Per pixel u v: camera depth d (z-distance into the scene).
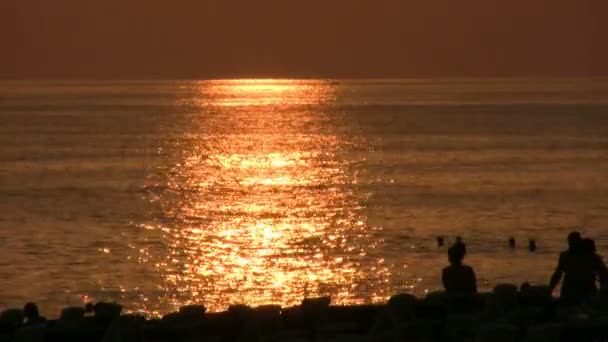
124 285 125.81
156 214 194.38
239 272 134.25
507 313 54.12
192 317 54.44
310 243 157.75
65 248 153.88
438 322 53.09
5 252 149.88
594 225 178.00
